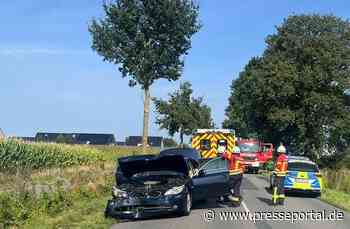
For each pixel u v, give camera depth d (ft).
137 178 61.52
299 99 250.37
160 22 132.36
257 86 249.14
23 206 54.39
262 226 52.39
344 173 122.62
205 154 113.91
